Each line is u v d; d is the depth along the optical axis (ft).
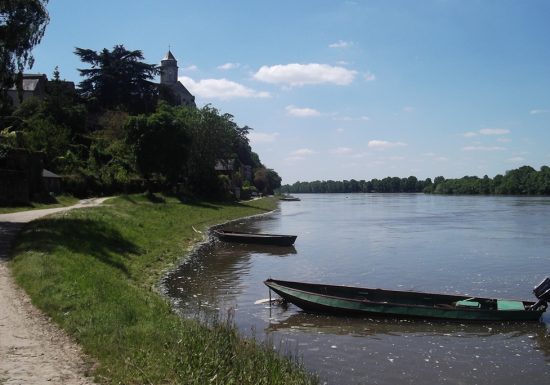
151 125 240.12
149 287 82.38
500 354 57.52
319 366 52.44
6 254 73.46
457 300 75.87
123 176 247.50
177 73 493.36
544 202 491.72
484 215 297.74
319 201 595.88
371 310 70.90
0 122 232.73
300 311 73.97
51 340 42.04
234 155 375.66
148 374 36.40
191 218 201.77
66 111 289.33
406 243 157.99
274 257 127.44
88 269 72.02
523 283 96.78
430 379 49.83
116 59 355.56
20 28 99.30
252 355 43.80
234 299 80.59
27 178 154.71
